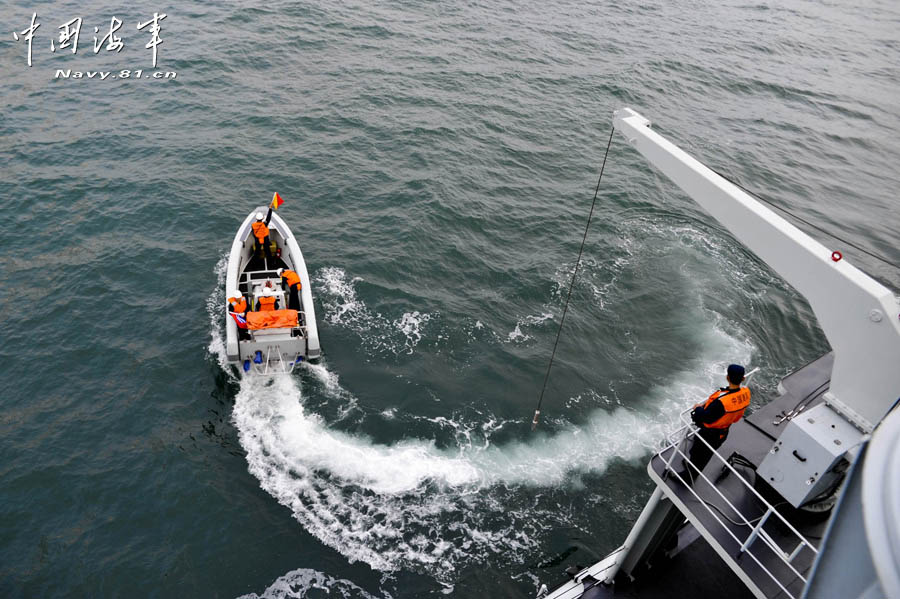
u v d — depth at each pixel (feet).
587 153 92.02
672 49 139.44
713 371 58.29
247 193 74.84
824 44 162.20
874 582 8.35
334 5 131.34
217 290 61.05
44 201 70.23
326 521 43.04
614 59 127.85
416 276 65.16
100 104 89.86
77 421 48.14
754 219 26.40
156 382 51.65
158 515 42.63
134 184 74.18
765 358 60.85
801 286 25.27
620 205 81.20
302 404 50.70
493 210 76.64
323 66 106.63
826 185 96.02
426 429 49.80
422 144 87.92
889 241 83.61
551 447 49.49
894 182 99.71
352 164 81.76
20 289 59.06
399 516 43.70
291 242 61.52
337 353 55.36
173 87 95.61
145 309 58.29
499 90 106.63
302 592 39.14
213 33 113.50
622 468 48.44
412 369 54.75
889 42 171.53
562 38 134.31
